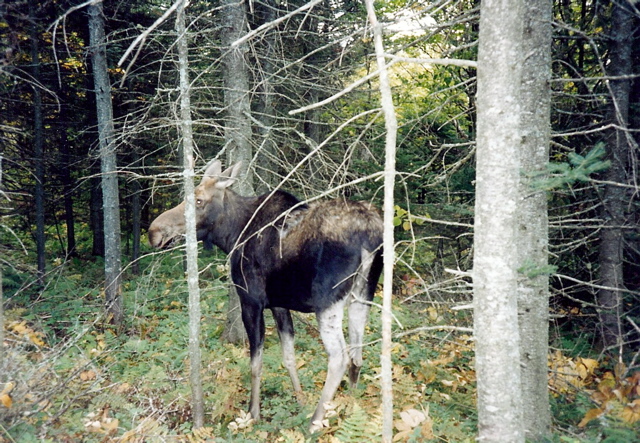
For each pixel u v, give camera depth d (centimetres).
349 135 948
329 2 898
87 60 1062
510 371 296
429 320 769
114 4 943
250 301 534
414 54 835
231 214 561
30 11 637
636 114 632
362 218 487
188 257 477
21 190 1065
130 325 830
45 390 475
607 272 601
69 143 1330
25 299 852
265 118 885
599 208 628
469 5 755
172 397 549
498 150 283
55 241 1703
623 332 594
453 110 919
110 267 821
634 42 606
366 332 789
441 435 435
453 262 873
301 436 431
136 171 1275
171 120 508
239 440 463
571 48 648
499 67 278
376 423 396
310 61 920
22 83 962
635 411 350
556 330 670
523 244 418
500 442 297
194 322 482
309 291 498
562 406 490
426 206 834
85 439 435
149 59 1045
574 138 673
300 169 766
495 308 293
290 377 595
